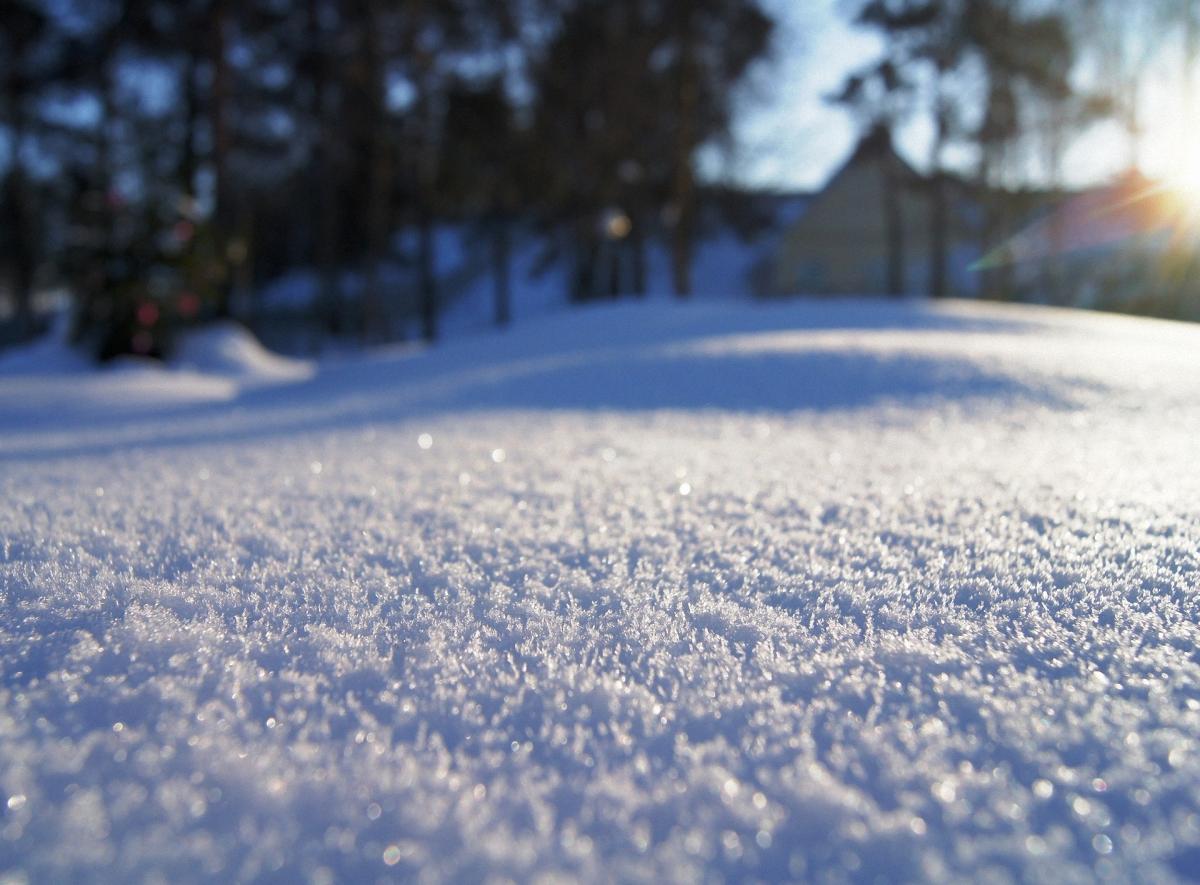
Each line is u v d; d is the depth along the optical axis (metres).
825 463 2.09
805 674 0.82
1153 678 0.81
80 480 2.00
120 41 12.71
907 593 1.08
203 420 4.35
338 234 22.56
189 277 10.04
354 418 3.71
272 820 0.56
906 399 3.36
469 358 7.91
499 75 17.14
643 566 1.21
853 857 0.53
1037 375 3.58
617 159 18.33
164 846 0.53
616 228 16.50
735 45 16.17
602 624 0.97
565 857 0.53
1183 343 5.38
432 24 15.69
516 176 18.91
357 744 0.67
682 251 16.16
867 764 0.65
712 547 1.31
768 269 26.19
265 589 1.07
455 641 0.90
